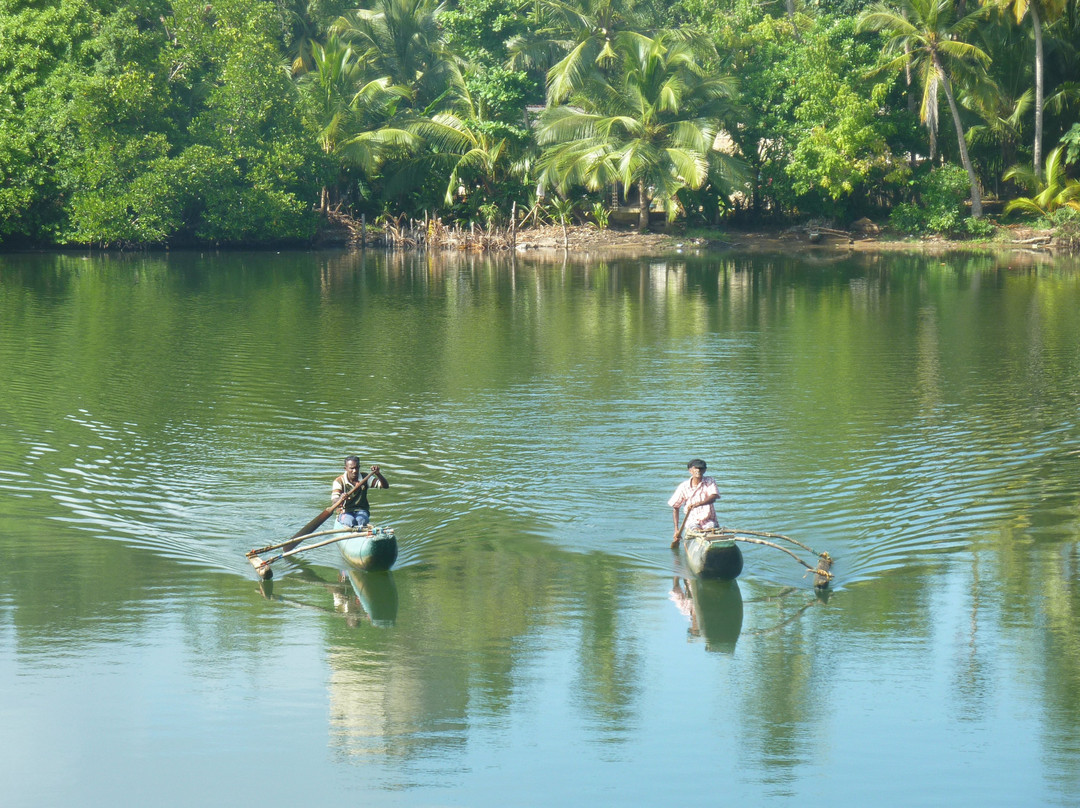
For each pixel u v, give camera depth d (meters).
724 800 10.34
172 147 65.62
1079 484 19.94
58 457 21.64
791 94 69.00
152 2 68.62
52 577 15.82
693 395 27.05
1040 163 67.75
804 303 44.12
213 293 47.38
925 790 10.50
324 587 15.64
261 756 11.09
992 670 12.92
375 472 17.41
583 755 11.12
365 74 76.94
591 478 20.45
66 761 10.95
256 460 21.55
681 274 56.19
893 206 75.69
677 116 68.75
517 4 75.69
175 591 15.41
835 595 15.30
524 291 48.81
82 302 43.75
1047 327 37.06
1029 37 68.25
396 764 10.98
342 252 70.75
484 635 14.06
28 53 63.75
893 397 26.70
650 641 13.85
